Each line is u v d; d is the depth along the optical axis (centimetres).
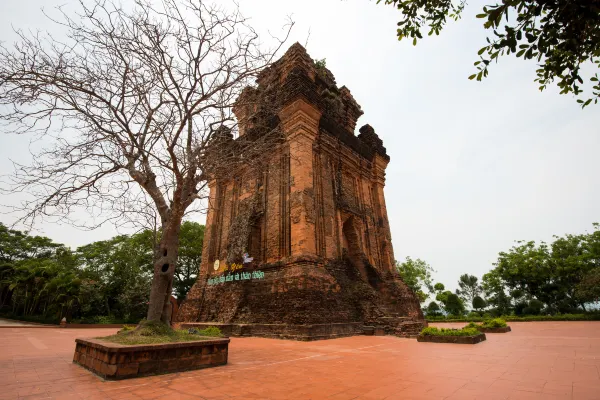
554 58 462
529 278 4147
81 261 4291
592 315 3117
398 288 2308
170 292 920
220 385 589
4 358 918
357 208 2519
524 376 632
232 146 1195
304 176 1909
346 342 1366
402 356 944
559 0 387
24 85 835
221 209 2575
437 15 549
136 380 626
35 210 866
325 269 1794
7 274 4012
